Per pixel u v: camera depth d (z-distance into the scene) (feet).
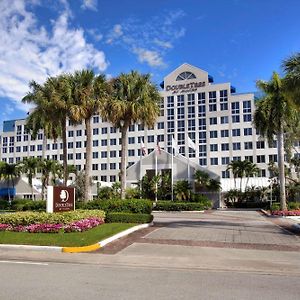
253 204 197.67
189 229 66.80
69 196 68.90
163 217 109.29
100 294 24.54
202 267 35.99
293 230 69.72
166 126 302.04
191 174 187.32
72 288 26.17
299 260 39.70
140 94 96.02
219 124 289.74
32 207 129.80
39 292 24.93
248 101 285.02
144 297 23.90
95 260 39.14
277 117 111.96
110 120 95.50
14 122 369.91
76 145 330.54
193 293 25.20
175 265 36.81
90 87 93.91
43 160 212.43
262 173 273.95
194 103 298.76
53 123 102.12
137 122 99.76
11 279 29.09
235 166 223.92
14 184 221.87
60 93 93.56
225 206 205.46
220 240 53.52
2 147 367.04
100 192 197.57
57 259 39.58
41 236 50.78
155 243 50.24
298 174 195.83
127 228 61.57
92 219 62.03
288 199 184.44
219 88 293.84
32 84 103.81
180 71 305.32
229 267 36.04
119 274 31.83
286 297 24.50
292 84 68.80
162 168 191.62
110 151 318.65
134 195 172.55
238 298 24.03
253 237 57.52
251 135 280.72
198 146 291.79
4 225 57.11
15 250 44.68
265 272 33.88
